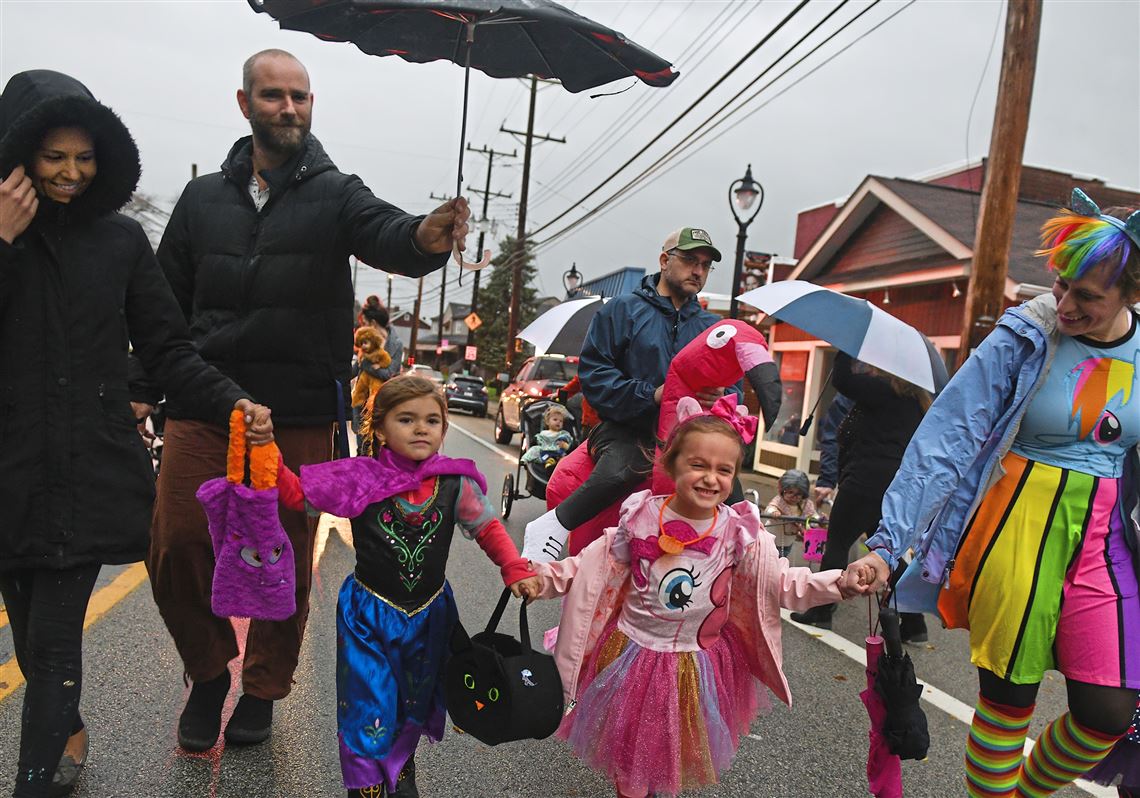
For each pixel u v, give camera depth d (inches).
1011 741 106.0
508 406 669.9
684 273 160.4
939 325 522.3
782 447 638.5
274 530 108.4
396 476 108.5
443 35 136.5
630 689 107.6
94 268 104.3
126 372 108.5
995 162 351.6
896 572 116.6
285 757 131.1
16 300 99.2
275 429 131.0
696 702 107.8
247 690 134.2
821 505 267.1
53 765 101.0
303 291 127.8
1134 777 108.6
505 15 117.2
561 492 175.8
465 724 103.2
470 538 112.7
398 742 107.3
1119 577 101.3
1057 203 636.1
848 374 211.2
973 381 105.4
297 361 129.3
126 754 128.3
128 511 106.2
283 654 134.3
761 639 110.4
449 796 125.5
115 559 104.9
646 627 109.3
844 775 141.0
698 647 109.7
